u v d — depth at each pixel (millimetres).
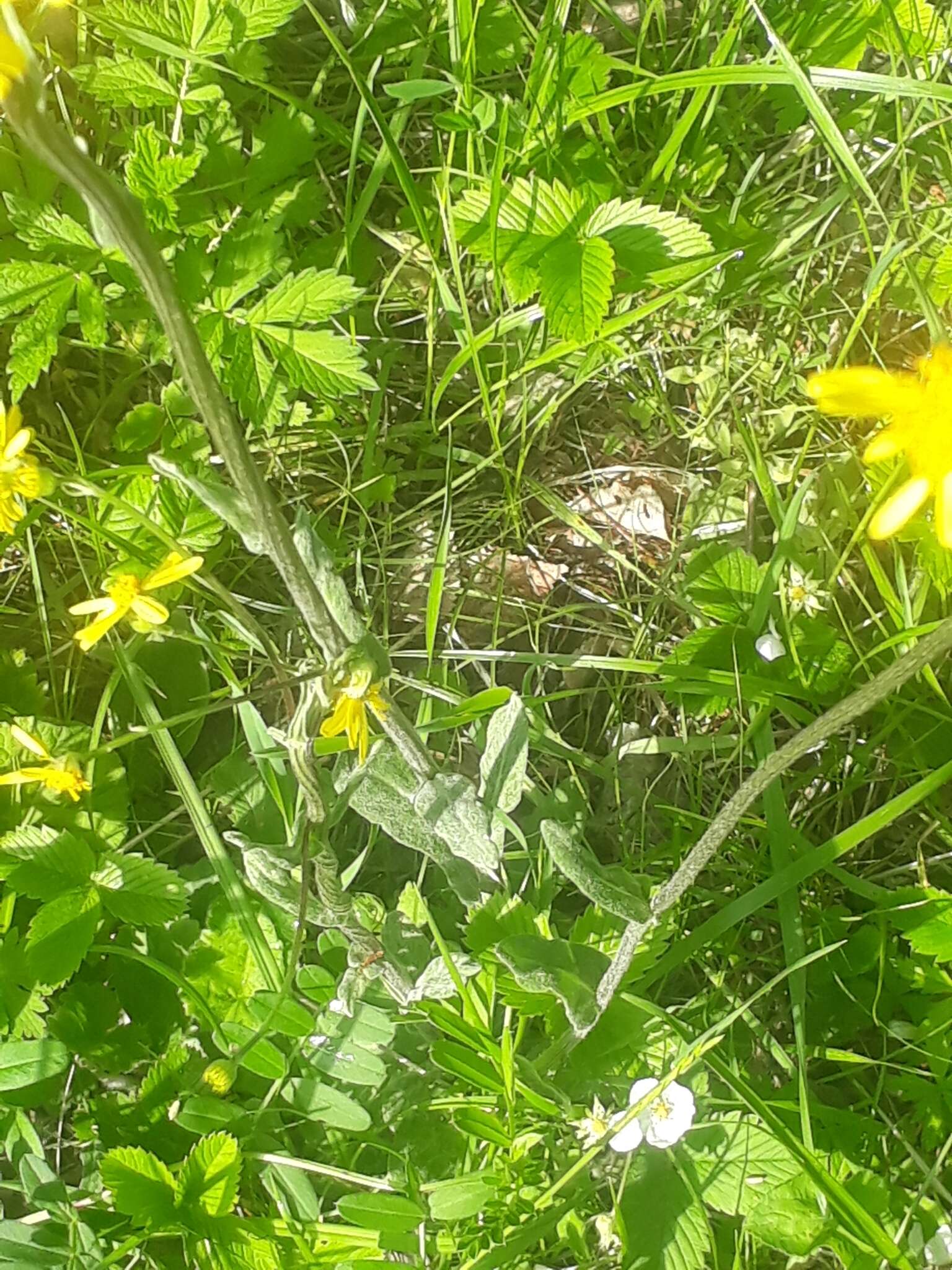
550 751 302
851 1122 267
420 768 231
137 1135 263
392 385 333
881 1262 260
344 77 328
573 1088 263
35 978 253
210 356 274
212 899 288
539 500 339
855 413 109
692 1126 262
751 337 334
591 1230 264
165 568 160
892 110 332
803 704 308
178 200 287
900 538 291
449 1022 242
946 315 327
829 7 319
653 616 326
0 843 262
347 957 270
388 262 331
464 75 293
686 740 298
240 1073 270
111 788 285
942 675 305
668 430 347
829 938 288
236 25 274
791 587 313
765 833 292
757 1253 270
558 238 287
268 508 128
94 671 308
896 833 310
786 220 332
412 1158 263
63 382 316
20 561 312
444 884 299
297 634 316
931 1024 271
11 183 286
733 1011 270
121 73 277
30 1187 254
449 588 332
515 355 328
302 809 247
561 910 303
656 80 280
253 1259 246
